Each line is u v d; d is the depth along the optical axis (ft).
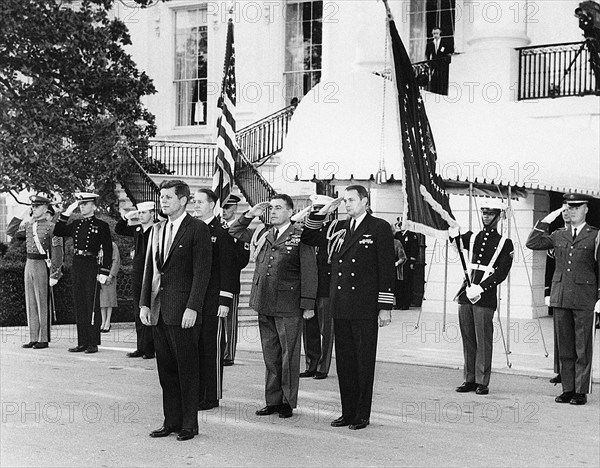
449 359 44.86
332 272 29.84
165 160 91.81
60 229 47.14
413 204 37.83
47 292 47.75
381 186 47.67
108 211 72.23
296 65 95.14
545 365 43.11
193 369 27.30
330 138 46.01
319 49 93.97
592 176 49.03
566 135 49.67
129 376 38.47
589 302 34.35
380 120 45.42
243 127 94.48
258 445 26.58
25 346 47.57
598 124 64.69
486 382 35.81
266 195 73.10
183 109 101.14
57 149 67.82
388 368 42.37
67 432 27.84
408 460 25.13
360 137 45.37
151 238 27.58
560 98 66.18
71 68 72.08
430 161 39.60
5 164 66.08
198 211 32.30
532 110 67.00
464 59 70.33
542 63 72.18
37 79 70.33
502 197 48.06
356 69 79.51
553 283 35.35
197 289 26.78
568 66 70.18
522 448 26.84
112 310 59.36
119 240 65.46
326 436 27.91
